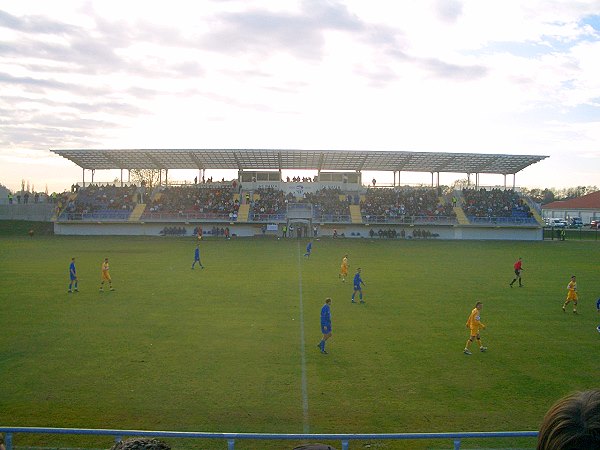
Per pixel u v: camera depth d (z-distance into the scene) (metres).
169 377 14.96
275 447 10.83
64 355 17.02
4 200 92.62
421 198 82.00
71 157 76.94
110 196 81.00
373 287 32.00
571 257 51.78
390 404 13.11
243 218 75.88
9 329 20.44
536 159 76.44
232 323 21.86
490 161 77.81
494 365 16.41
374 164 80.94
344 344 18.77
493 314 24.31
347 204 78.81
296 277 35.88
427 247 62.28
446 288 31.84
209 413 12.43
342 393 13.84
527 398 13.57
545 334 20.53
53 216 79.44
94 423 11.77
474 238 75.88
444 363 16.59
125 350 17.66
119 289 30.12
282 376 15.16
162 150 72.38
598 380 15.03
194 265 41.41
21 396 13.38
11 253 50.19
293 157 76.94
